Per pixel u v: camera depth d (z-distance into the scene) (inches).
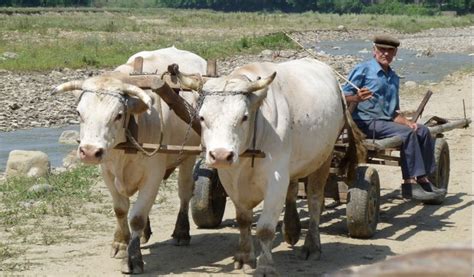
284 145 252.8
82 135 252.4
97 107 252.1
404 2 4362.7
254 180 252.8
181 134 291.3
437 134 396.5
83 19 2444.6
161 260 293.0
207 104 236.2
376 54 345.1
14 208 379.9
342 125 302.4
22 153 470.3
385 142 327.3
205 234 336.5
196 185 333.4
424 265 47.7
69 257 295.3
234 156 231.0
